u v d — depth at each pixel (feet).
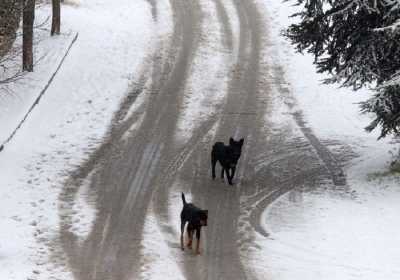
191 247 51.44
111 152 76.07
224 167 66.49
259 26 129.80
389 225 54.34
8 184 65.16
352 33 65.72
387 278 45.50
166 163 73.20
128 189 65.41
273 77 106.63
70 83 97.60
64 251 50.88
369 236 52.47
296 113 92.02
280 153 77.15
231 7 140.36
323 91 100.68
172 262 48.93
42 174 68.59
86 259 49.47
